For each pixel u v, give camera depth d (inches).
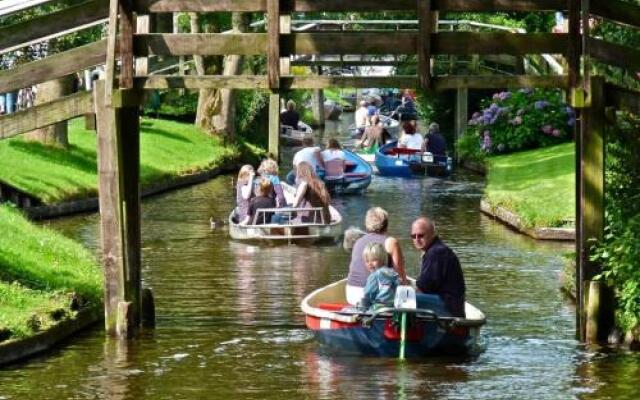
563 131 1924.2
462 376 697.0
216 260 1111.6
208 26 2135.8
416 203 1540.4
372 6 770.2
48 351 750.5
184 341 781.9
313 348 765.9
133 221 807.7
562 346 767.7
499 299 920.3
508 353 750.5
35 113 776.3
